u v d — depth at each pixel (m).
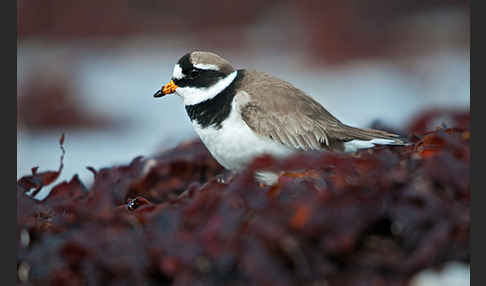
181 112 24.27
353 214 6.45
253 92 10.26
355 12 34.72
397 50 32.06
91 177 15.41
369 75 28.48
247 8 38.31
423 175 7.01
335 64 31.05
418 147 8.62
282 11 38.16
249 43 34.38
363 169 7.58
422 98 23.75
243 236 6.46
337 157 7.66
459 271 6.41
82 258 6.75
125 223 7.13
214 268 6.40
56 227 7.53
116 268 6.59
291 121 10.09
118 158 17.64
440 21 36.66
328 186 7.28
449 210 6.57
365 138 10.13
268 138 10.02
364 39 32.81
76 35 37.12
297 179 7.94
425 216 6.54
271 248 6.34
